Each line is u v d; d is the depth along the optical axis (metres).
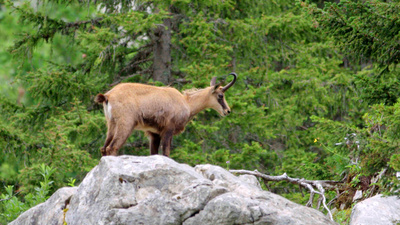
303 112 62.31
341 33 30.89
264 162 62.78
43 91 53.47
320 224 21.69
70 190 25.52
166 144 31.55
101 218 21.48
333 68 62.22
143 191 22.22
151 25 50.22
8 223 28.19
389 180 23.52
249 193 22.61
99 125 51.72
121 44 55.72
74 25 57.19
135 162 23.38
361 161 28.61
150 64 63.91
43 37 57.12
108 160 23.30
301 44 61.53
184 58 59.78
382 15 29.03
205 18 58.06
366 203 25.72
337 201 32.34
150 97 31.08
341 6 30.42
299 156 56.00
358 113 59.25
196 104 36.16
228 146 60.38
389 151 24.36
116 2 55.81
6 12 92.81
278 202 22.56
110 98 29.73
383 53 30.64
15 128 54.03
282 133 60.16
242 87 58.34
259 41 58.22
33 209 25.70
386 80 36.72
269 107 58.59
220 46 54.28
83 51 61.19
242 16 63.78
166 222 21.39
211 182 22.56
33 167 44.69
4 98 55.62
